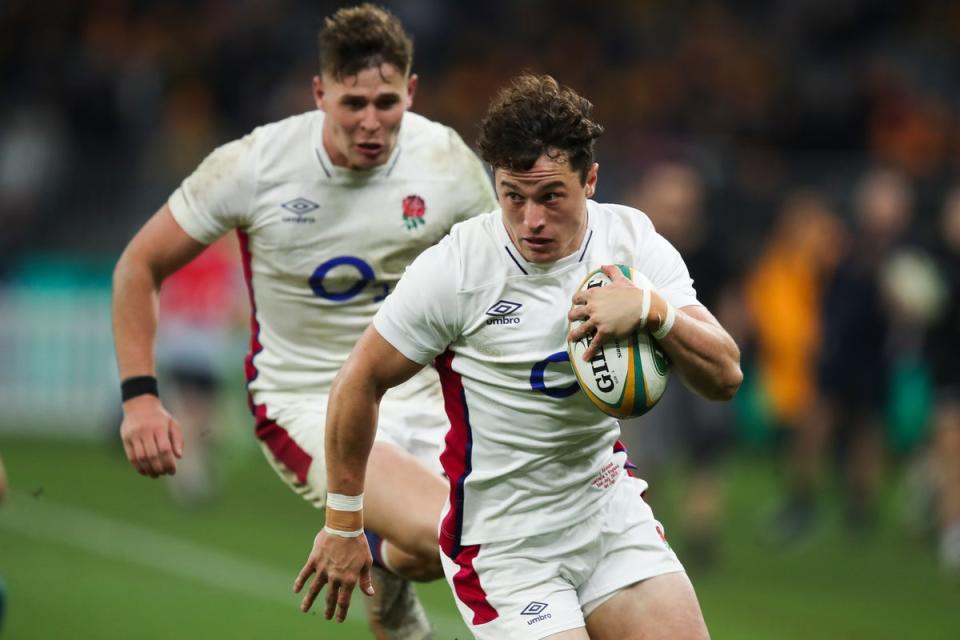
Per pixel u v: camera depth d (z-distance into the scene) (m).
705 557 32.38
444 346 14.61
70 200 52.50
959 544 32.91
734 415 47.38
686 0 63.62
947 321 32.97
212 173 17.86
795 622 27.84
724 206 48.38
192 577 30.12
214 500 38.88
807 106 55.34
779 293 45.53
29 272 50.41
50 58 57.78
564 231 13.74
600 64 60.38
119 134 56.72
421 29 60.34
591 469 14.96
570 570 14.99
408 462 17.28
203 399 37.81
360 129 16.97
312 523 36.09
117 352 17.88
